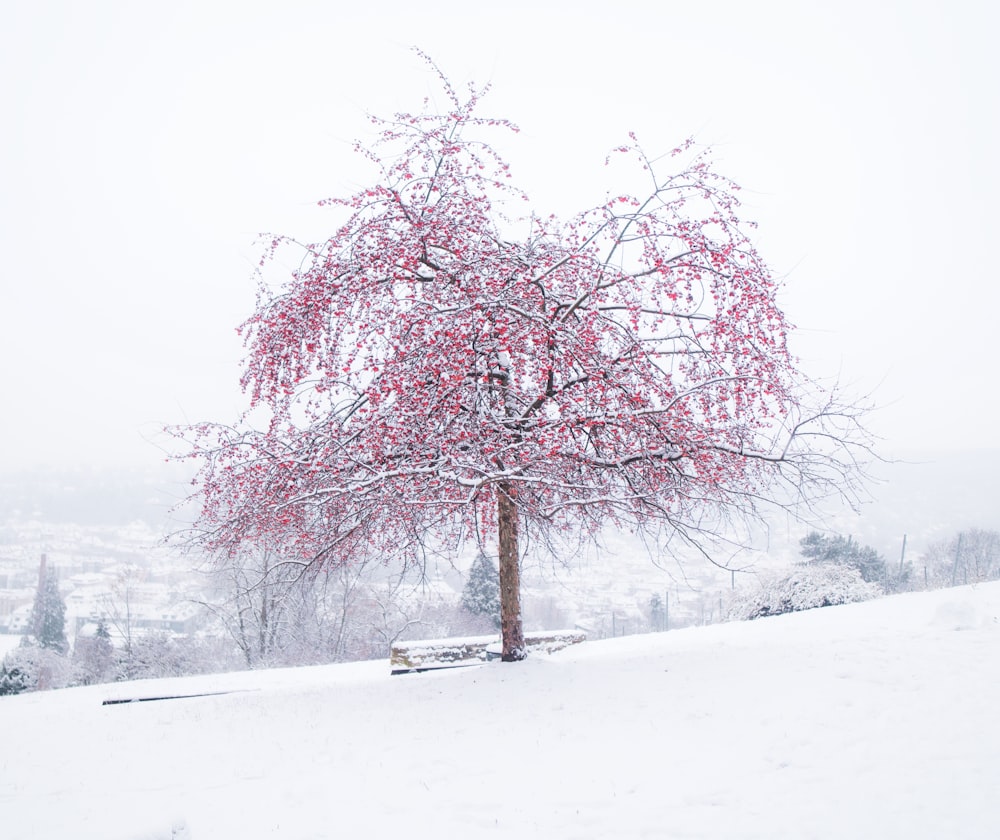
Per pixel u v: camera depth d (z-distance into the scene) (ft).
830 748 20.93
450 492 34.22
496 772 22.24
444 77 34.68
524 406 34.14
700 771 20.62
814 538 110.73
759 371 30.58
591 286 31.86
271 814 20.27
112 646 111.75
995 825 15.66
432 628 103.50
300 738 27.71
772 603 72.64
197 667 94.68
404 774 22.75
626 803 19.15
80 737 31.83
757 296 29.99
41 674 102.01
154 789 23.30
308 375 32.68
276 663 80.43
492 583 106.52
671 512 32.76
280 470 32.09
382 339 32.32
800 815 17.25
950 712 22.29
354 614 93.04
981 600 43.09
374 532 35.91
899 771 18.81
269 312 34.22
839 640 33.96
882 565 112.98
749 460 33.81
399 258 31.55
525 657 37.42
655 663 33.45
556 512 37.73
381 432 31.04
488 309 29.25
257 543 36.37
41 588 164.76
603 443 32.37
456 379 29.12
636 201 32.22
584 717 26.84
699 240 30.40
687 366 33.40
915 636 32.45
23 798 23.41
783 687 27.09
